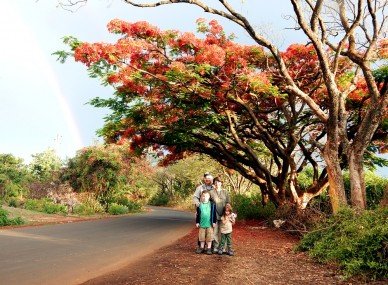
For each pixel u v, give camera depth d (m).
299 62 16.89
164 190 62.94
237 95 15.94
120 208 27.25
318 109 12.49
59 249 8.93
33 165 41.25
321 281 6.34
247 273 6.77
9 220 14.81
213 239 8.85
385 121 17.00
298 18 11.34
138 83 14.96
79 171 28.53
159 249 9.48
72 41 12.92
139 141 19.48
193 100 15.52
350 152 12.33
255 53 15.66
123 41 13.02
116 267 7.09
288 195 18.05
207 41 15.45
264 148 23.42
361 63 12.28
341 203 10.99
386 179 19.80
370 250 6.90
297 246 9.41
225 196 9.05
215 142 19.14
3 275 6.13
